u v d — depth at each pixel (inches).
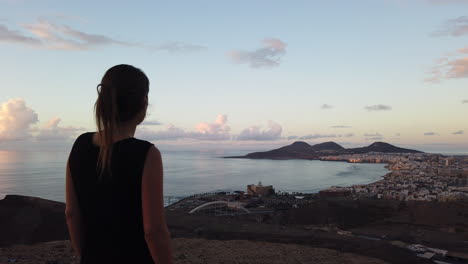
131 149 52.4
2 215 567.2
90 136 58.1
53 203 657.6
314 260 303.3
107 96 54.6
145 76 62.0
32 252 294.5
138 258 52.2
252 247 338.6
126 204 51.1
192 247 334.6
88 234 54.2
